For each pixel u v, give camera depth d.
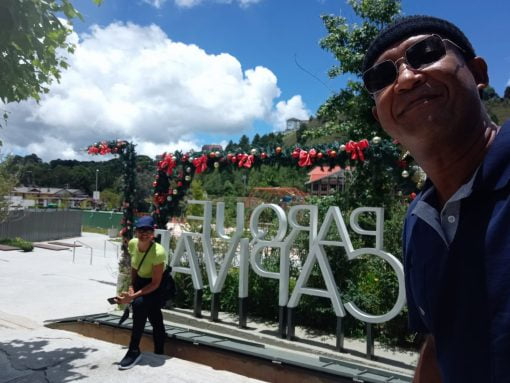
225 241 7.43
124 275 8.41
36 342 5.74
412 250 1.24
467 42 1.20
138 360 4.86
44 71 5.20
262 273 6.28
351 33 10.20
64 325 6.93
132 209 8.63
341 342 5.50
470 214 0.99
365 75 1.28
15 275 13.27
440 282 1.06
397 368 4.92
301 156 6.28
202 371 4.71
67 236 35.19
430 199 1.19
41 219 31.16
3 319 7.32
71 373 4.62
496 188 0.95
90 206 85.69
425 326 1.35
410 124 1.12
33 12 4.05
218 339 5.50
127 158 8.70
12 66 4.46
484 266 0.94
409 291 1.35
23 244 21.91
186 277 7.77
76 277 13.55
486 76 1.23
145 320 4.95
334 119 10.62
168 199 8.03
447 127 1.09
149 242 5.04
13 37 4.06
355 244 6.29
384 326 5.88
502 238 0.92
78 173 127.00
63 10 4.40
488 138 1.09
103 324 6.45
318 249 5.83
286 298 6.04
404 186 5.53
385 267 6.07
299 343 5.75
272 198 8.66
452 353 1.02
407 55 1.15
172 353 5.56
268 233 7.52
